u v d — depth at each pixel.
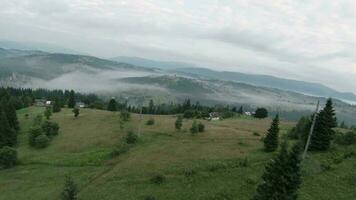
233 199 56.09
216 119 148.38
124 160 81.69
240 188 59.38
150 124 116.94
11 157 88.31
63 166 84.56
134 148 89.75
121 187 64.38
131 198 59.38
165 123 119.94
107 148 93.44
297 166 42.25
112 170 75.44
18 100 181.12
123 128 111.50
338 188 56.50
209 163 71.06
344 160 67.81
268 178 43.22
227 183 61.66
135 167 73.50
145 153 82.81
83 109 167.00
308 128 75.62
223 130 111.25
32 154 96.06
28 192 69.25
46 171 81.88
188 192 59.59
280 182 41.69
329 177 60.34
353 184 57.72
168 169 69.81
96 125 120.00
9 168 87.31
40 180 76.06
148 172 69.75
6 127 106.44
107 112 154.62
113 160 83.81
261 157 74.12
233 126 125.75
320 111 74.94
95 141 100.50
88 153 90.81
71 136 108.94
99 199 60.34
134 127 112.38
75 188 60.28
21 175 80.69
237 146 86.19
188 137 99.31
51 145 102.31
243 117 169.12
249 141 92.88
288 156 42.47
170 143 91.31
